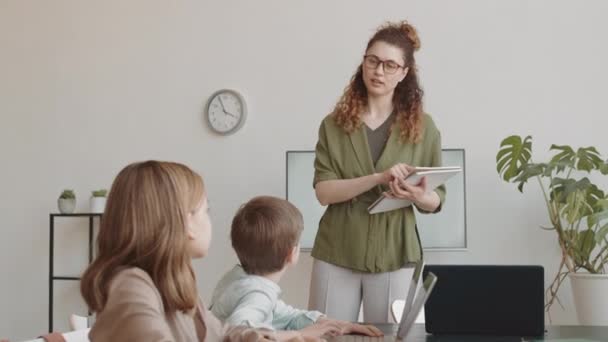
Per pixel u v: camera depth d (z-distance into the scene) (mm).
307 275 4938
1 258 5531
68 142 5449
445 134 4910
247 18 5188
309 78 5086
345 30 5051
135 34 5359
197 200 1434
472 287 1986
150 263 1348
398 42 2963
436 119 4918
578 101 4797
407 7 4973
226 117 5164
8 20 5566
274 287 2082
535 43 4844
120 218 1354
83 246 5438
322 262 2947
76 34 5457
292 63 5113
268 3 5156
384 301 2910
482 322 1979
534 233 4805
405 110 3018
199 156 5223
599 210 4480
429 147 3057
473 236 4855
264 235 2047
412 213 2980
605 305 4309
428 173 2701
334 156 3035
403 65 2961
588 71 4789
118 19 5391
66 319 5453
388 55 2932
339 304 2922
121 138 5363
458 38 4914
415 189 2752
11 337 5492
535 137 4836
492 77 4879
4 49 5562
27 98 5520
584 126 4785
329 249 2934
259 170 5129
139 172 1380
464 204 4727
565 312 4750
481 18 4898
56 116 5473
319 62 5078
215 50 5227
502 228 4836
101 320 1285
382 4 5008
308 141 5074
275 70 5137
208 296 5145
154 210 1354
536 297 1958
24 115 5523
